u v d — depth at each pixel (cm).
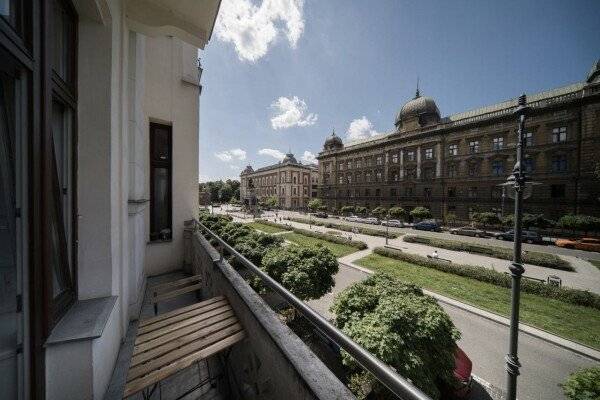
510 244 2202
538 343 720
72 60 256
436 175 3578
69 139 250
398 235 2603
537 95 3228
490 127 3108
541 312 882
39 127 160
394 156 4106
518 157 359
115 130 301
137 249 460
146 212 739
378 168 4322
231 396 281
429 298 542
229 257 963
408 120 4116
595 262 1630
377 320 454
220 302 319
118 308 316
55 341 179
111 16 281
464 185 3338
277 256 872
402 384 93
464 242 2127
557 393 545
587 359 652
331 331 134
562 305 936
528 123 2861
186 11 451
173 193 820
